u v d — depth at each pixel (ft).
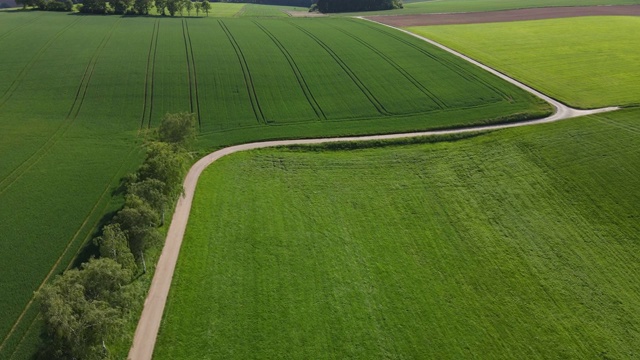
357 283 124.67
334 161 183.62
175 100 232.12
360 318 114.11
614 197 155.53
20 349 98.89
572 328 112.88
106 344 98.27
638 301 119.85
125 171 169.07
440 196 162.20
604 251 135.95
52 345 84.69
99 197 153.17
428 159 184.55
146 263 124.77
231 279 123.54
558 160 176.65
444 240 141.59
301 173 175.32
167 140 165.48
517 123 212.23
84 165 171.73
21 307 109.60
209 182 167.02
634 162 171.32
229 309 114.32
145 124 208.85
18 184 157.89
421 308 117.70
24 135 192.24
